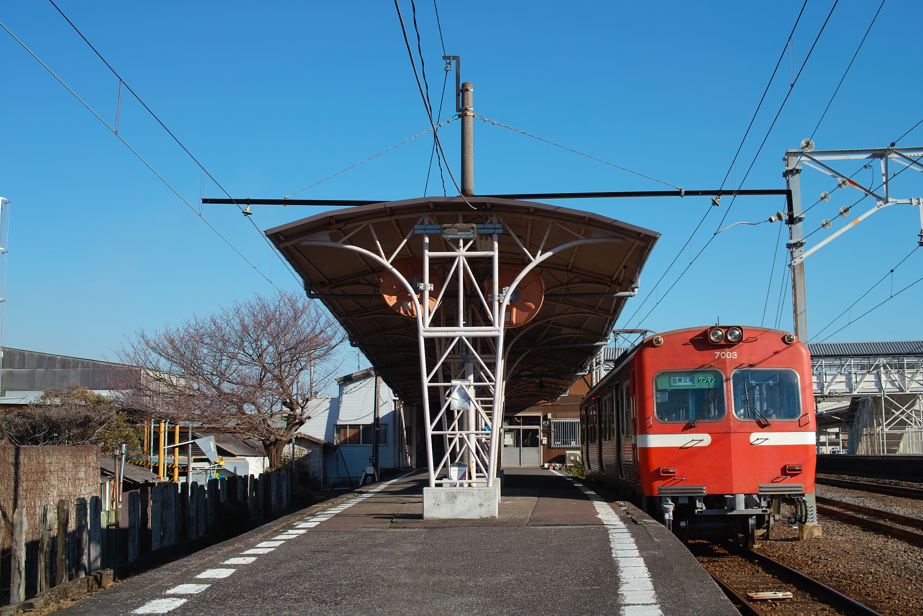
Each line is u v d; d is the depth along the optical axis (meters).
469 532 8.82
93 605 5.85
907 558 9.51
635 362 10.86
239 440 30.58
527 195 12.73
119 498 14.67
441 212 10.32
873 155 15.09
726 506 10.33
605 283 12.89
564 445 41.78
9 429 19.88
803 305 14.68
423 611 5.63
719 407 10.50
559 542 8.10
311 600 5.93
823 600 7.62
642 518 9.70
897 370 33.09
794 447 10.40
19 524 9.36
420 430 44.28
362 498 13.83
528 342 16.83
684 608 5.60
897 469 26.42
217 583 6.49
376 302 13.69
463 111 12.28
